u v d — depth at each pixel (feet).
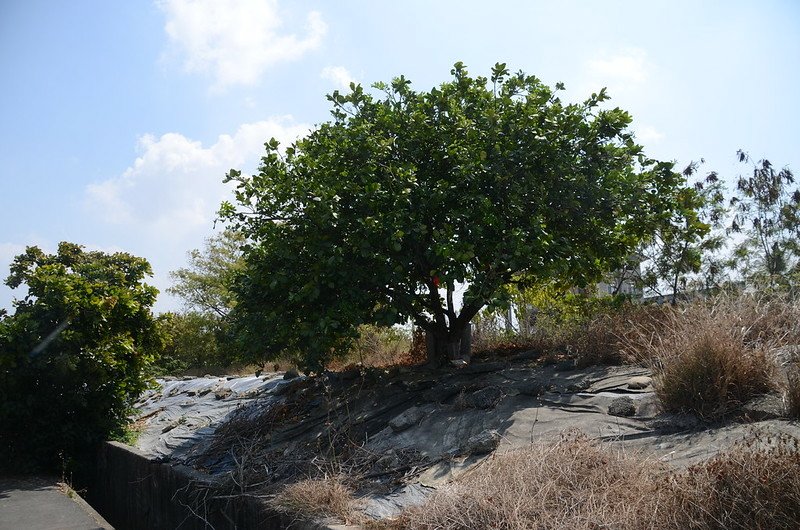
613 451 19.07
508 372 31.37
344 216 31.09
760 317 25.86
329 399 33.19
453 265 29.89
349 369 39.88
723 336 22.91
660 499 15.46
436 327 35.68
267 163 32.35
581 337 32.35
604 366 29.58
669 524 14.79
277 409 35.45
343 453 26.94
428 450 25.22
